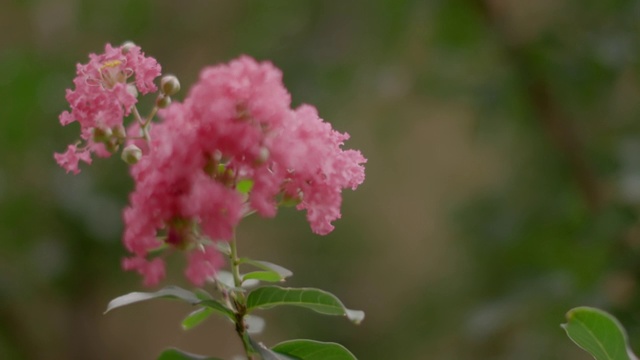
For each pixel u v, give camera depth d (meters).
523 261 2.29
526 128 2.24
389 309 3.14
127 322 3.12
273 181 0.93
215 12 2.75
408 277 3.22
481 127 2.25
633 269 1.92
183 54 2.78
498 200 2.32
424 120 3.04
